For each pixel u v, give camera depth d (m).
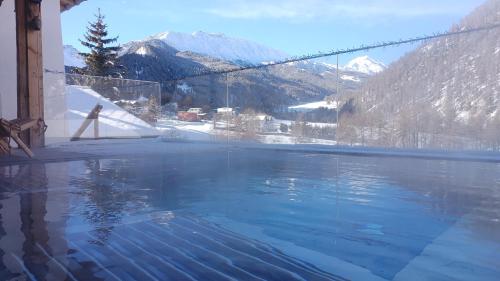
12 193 3.69
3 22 10.09
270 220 2.64
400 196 3.37
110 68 35.78
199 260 1.89
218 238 2.25
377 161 5.96
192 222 2.60
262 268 1.79
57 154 7.29
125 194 3.62
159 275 1.71
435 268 1.78
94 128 10.70
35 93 8.48
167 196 3.51
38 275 1.71
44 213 2.88
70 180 4.48
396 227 2.44
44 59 10.95
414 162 5.76
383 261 1.86
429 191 3.58
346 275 1.71
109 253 1.99
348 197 3.38
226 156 6.96
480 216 2.68
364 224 2.52
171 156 6.98
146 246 2.11
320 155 6.94
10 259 1.91
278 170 5.10
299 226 2.48
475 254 1.95
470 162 5.60
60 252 2.01
